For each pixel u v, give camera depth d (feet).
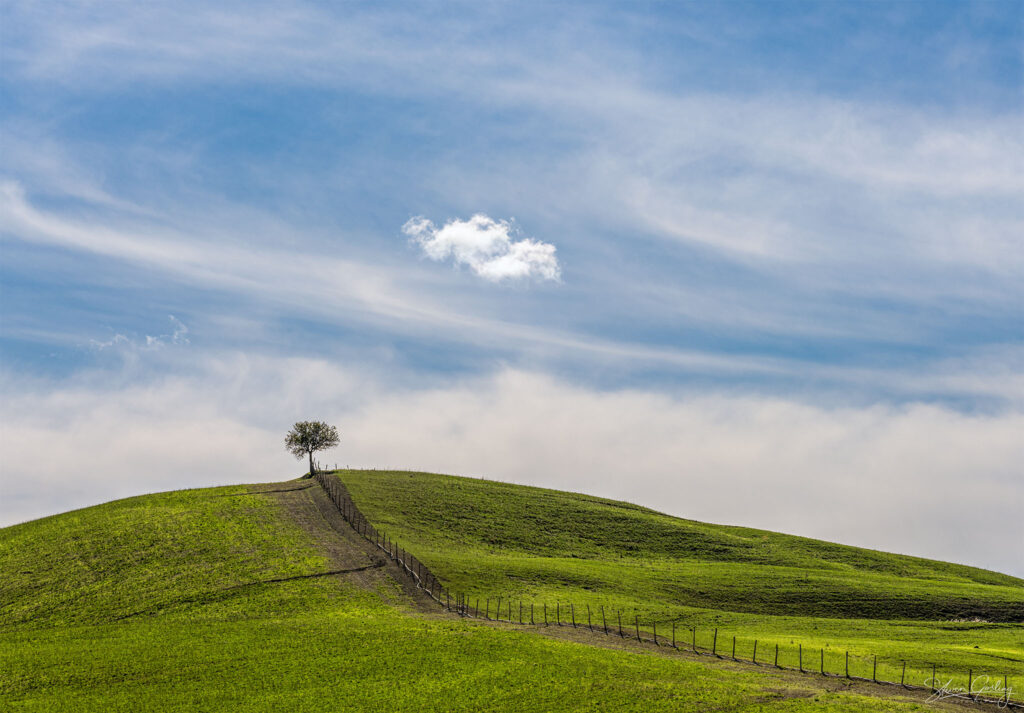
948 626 265.13
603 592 281.54
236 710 165.17
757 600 294.46
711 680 174.91
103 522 329.11
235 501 367.04
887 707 156.25
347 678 180.04
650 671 181.78
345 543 306.96
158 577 264.52
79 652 200.54
